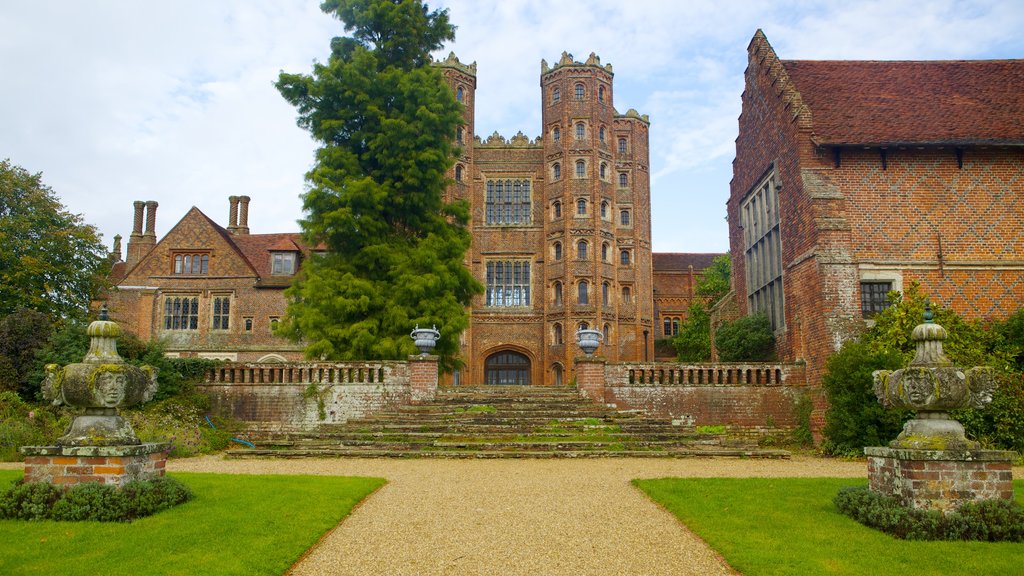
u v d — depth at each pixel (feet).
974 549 24.04
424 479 40.68
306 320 78.74
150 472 31.32
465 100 148.15
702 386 69.87
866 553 23.73
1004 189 72.64
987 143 70.44
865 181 72.28
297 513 29.43
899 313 64.39
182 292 133.80
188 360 70.64
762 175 84.12
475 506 32.63
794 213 73.67
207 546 24.29
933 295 71.00
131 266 146.41
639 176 151.12
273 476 39.63
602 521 29.63
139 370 30.73
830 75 82.48
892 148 72.08
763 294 85.15
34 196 106.22
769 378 70.33
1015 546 24.36
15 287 99.04
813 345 68.80
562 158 144.25
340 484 36.96
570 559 24.21
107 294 131.34
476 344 141.49
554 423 58.80
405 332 78.95
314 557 24.26
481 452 50.93
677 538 26.84
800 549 24.32
